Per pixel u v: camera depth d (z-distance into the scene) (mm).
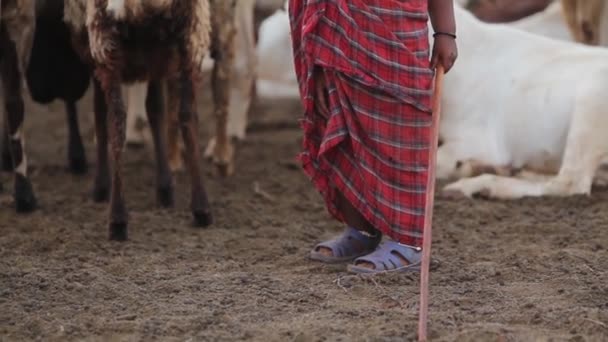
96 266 9930
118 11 10227
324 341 7852
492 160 13281
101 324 8312
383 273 9344
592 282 9219
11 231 11242
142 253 10430
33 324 8320
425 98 8898
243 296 8977
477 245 10617
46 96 13180
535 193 12383
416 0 8820
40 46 12539
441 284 9258
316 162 9359
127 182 13492
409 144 8938
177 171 13766
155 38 10555
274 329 8156
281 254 10359
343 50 8852
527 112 12938
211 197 12734
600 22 14953
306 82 9164
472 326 8078
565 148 12539
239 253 10430
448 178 13445
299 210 12227
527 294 8969
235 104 15430
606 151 12312
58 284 9273
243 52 15094
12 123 11836
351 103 8922
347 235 9859
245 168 14430
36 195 12836
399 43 8781
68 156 14078
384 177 8992
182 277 9570
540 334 7938
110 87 10648
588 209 11844
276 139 16625
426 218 7973
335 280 9359
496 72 13391
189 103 11125
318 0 8859
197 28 10727
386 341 7773
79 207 12234
